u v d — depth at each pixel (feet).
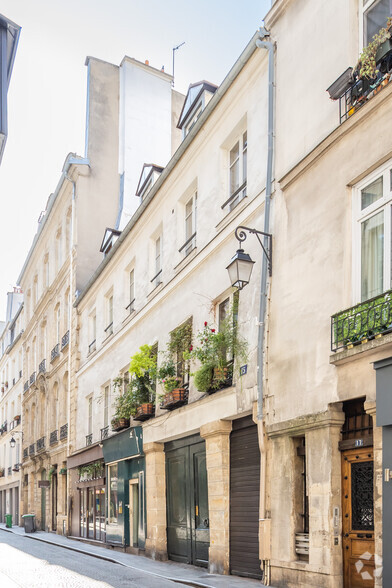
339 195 28.12
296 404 29.43
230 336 35.96
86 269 82.69
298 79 32.65
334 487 26.22
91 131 86.94
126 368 59.88
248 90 38.22
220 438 37.04
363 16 28.48
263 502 31.09
